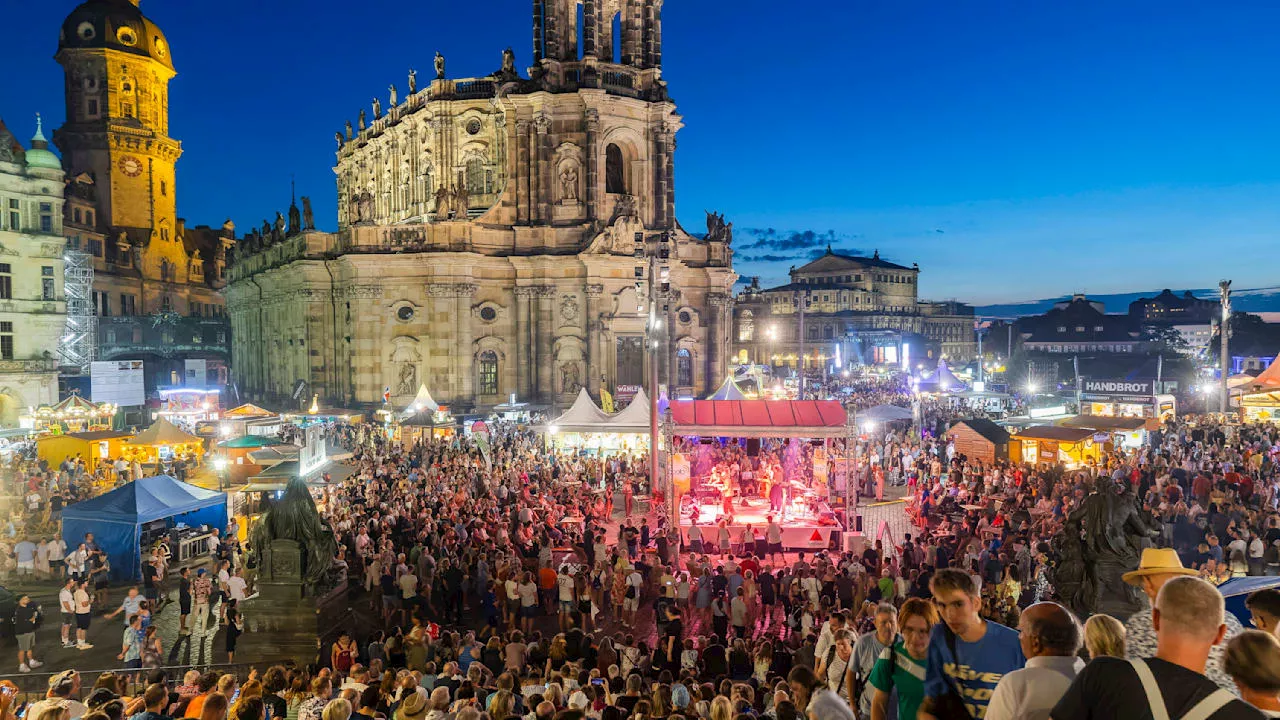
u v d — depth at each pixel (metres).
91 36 105.12
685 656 19.09
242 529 34.50
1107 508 22.17
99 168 106.38
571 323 69.38
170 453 51.03
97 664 22.00
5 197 68.75
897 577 23.39
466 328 67.94
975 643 6.27
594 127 68.88
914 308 178.75
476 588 25.70
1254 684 4.52
